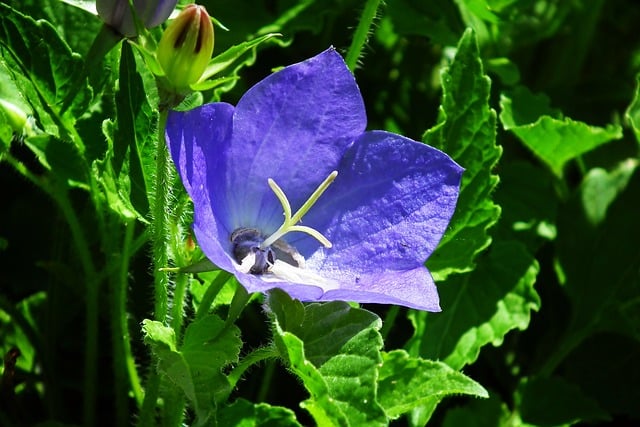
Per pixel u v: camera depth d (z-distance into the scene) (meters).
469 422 0.33
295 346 0.24
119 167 0.27
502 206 0.34
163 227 0.26
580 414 0.33
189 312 0.31
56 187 0.30
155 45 0.25
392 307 0.31
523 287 0.32
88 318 0.31
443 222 0.26
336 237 0.26
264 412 0.28
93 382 0.32
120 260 0.30
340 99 0.26
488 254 0.32
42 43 0.28
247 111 0.26
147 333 0.25
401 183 0.26
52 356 0.32
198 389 0.25
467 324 0.31
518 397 0.33
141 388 0.31
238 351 0.25
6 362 0.31
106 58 0.30
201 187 0.25
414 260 0.26
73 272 0.32
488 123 0.30
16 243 0.34
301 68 0.26
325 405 0.24
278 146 0.26
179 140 0.24
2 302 0.32
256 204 0.27
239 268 0.25
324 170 0.26
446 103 0.30
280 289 0.25
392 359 0.28
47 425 0.31
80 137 0.29
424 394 0.27
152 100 0.29
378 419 0.24
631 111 0.34
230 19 0.34
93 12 0.26
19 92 0.29
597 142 0.34
